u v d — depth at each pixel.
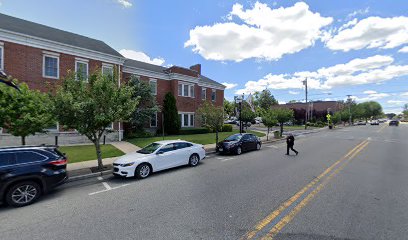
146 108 20.55
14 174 5.42
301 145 17.08
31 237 3.96
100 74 9.12
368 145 16.77
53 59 15.97
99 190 6.70
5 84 8.27
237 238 3.78
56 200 5.87
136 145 15.68
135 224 4.37
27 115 8.17
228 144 12.95
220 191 6.28
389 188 6.34
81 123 8.28
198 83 28.44
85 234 4.03
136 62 26.09
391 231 3.92
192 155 9.98
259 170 8.84
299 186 6.60
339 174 8.00
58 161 6.28
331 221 4.32
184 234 3.94
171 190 6.51
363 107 85.00
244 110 23.03
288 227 4.11
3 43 14.02
